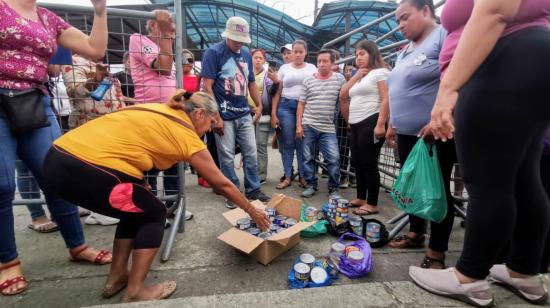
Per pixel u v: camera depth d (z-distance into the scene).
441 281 1.13
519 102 0.92
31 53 1.33
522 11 0.91
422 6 1.73
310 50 9.16
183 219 2.15
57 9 1.78
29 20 1.32
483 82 0.97
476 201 1.04
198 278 1.61
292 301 1.07
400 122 1.88
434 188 1.50
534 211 1.05
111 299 1.43
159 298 1.40
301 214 2.27
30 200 1.95
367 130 2.54
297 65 3.42
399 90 1.86
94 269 1.68
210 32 8.84
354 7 6.48
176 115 1.42
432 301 1.11
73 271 1.65
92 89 2.12
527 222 1.07
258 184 2.95
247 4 6.54
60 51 1.69
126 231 1.47
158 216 1.41
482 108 0.97
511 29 0.94
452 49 1.21
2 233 1.43
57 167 1.23
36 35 1.32
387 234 2.03
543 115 0.94
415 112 1.79
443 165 1.55
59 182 1.23
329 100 3.04
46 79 1.51
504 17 0.85
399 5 1.82
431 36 1.72
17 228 2.22
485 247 1.03
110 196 1.25
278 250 1.84
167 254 1.78
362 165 2.65
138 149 1.30
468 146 1.03
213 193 3.19
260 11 6.90
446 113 0.95
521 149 0.97
